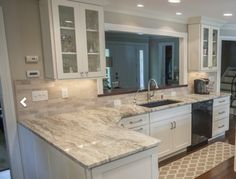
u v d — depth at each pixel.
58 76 2.50
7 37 2.45
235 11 3.66
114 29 3.26
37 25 2.62
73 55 2.63
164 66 7.36
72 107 2.96
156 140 1.80
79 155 1.53
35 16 2.60
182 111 3.53
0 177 3.14
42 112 2.73
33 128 2.22
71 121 2.46
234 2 3.06
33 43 2.62
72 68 2.64
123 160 1.58
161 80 7.44
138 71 7.54
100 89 3.24
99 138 1.87
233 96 6.68
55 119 2.57
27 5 2.54
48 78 2.63
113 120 2.50
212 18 4.27
